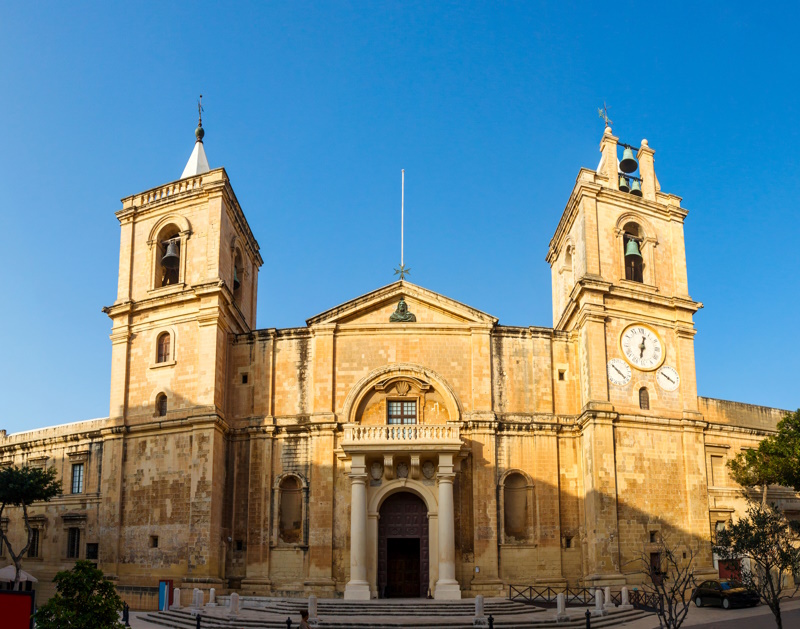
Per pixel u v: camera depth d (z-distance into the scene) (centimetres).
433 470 4709
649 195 5316
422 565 4631
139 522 4716
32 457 5431
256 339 5066
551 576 4631
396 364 4938
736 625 3481
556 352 5056
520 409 4922
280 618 3747
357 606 4059
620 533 4503
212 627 3650
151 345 5012
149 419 4872
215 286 4838
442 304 5053
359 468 4584
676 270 5191
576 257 5253
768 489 5119
